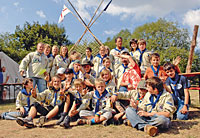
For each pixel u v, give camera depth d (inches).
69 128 140.8
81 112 155.3
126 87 190.5
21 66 215.9
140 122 130.3
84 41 394.6
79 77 203.6
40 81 224.1
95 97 159.8
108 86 173.0
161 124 124.9
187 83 165.5
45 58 229.3
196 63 1103.6
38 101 168.2
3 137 119.7
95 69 236.5
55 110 153.1
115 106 157.5
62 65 244.7
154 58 176.2
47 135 123.0
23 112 170.2
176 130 130.9
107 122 150.0
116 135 121.4
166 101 130.5
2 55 388.8
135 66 187.0
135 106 137.7
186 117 161.3
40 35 1250.0
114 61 239.8
